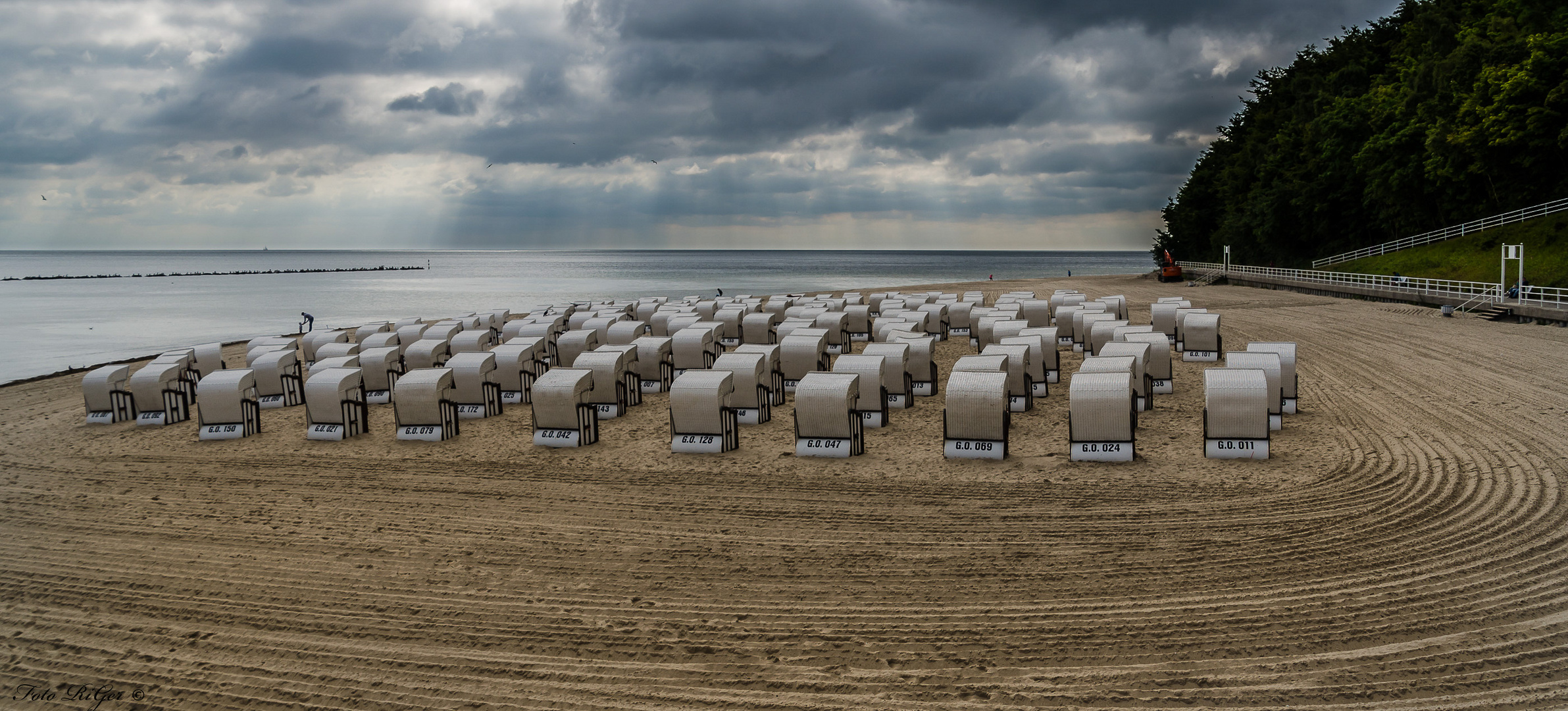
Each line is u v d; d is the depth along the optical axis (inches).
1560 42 1995.6
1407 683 298.4
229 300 3277.6
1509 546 415.2
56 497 595.8
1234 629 344.2
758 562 440.8
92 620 391.5
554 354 1259.8
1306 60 3895.2
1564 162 2121.1
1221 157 4116.6
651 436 735.1
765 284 4183.1
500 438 742.5
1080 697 299.4
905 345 836.0
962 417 621.0
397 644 359.6
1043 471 590.2
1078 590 390.0
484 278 5418.3
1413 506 483.5
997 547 449.1
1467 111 2187.5
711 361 999.0
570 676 327.9
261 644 362.9
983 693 304.3
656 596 401.4
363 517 532.1
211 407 759.7
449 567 445.4
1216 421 603.2
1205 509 497.7
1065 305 1337.4
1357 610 356.8
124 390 860.6
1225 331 1375.5
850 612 376.8
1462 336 1214.3
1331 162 2874.0
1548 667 304.0
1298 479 546.9
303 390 933.8
